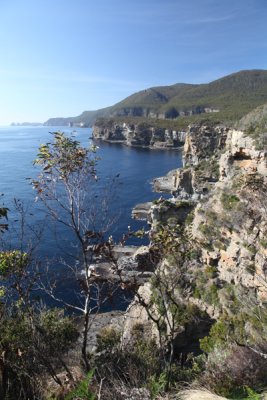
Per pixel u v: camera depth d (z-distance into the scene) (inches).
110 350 634.8
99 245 526.6
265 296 885.8
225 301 973.8
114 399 363.9
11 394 415.2
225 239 1050.1
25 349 466.6
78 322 1206.9
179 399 363.6
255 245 944.9
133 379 460.8
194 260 1110.4
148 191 4242.1
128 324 1073.5
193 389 403.9
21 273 493.4
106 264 1834.4
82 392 315.0
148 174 5344.5
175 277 778.2
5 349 452.1
